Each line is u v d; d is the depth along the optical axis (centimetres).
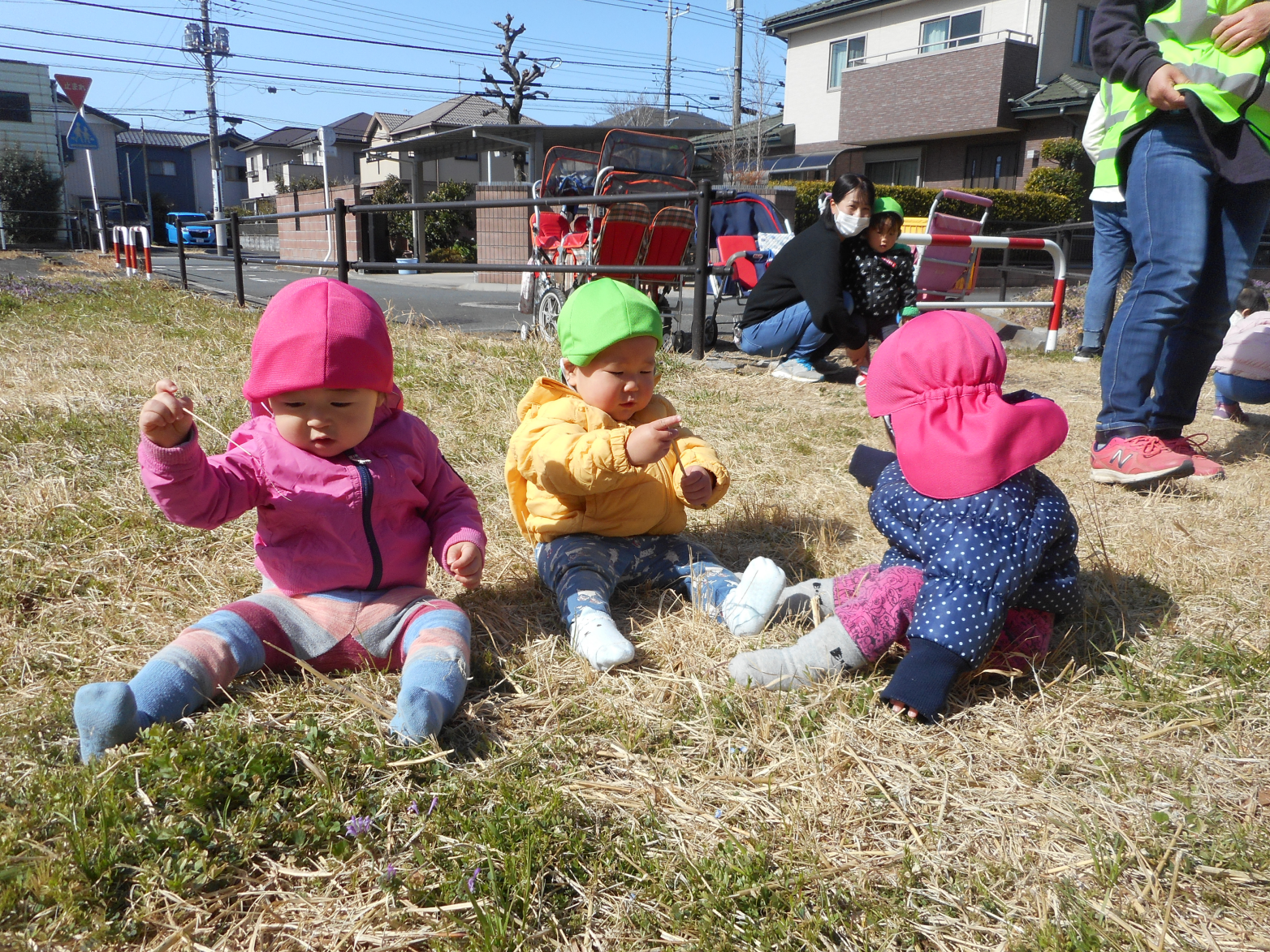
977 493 193
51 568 235
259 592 214
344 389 187
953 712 188
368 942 124
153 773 147
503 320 980
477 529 208
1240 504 319
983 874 143
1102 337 696
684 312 1066
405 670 178
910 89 2283
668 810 155
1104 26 340
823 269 539
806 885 138
